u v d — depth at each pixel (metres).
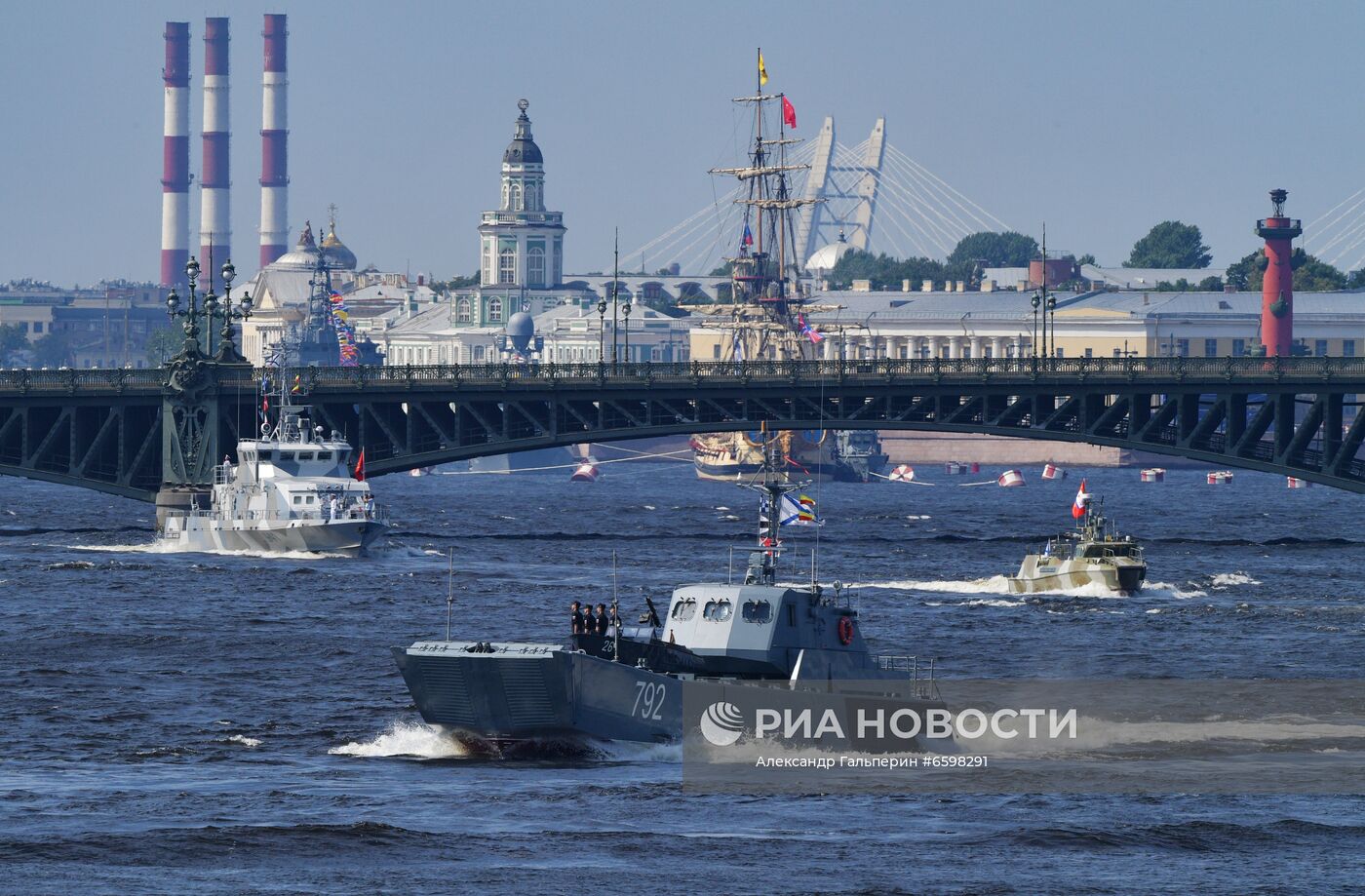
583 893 197.88
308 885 198.88
